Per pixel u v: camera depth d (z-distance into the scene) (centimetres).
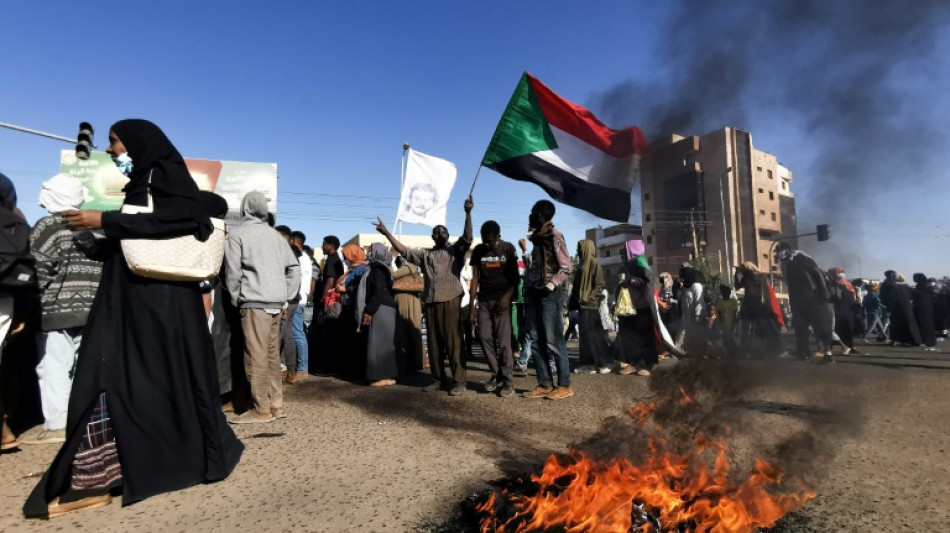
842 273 926
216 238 269
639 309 650
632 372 649
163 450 243
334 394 535
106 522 211
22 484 263
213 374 266
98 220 228
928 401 439
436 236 566
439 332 554
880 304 1323
